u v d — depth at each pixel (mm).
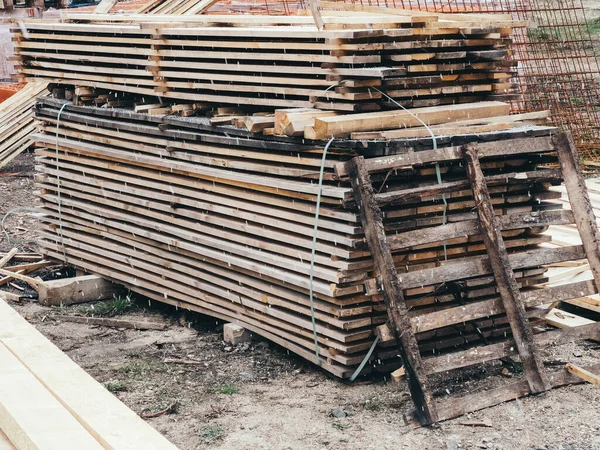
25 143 13977
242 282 6566
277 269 6156
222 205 6676
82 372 5105
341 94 5590
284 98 6102
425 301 5734
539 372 5457
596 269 5777
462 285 5758
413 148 5441
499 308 5488
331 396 5707
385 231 5523
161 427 5289
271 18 6609
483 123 5863
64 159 8508
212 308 7027
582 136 12953
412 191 5359
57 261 8961
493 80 6195
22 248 9906
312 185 5723
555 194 5984
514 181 5793
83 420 4367
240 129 6230
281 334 6293
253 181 6199
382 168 5277
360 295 5664
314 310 5895
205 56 6496
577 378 5633
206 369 6320
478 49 6062
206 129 6570
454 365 5266
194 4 11250
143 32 6969
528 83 13398
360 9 7152
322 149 5633
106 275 8188
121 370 6305
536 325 6344
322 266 5770
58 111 8398
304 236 5934
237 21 6809
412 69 5648
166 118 6988
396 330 5195
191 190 6957
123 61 7301
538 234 6062
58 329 7379
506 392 5371
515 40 13883
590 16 14711
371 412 5414
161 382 6070
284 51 5969
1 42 17266
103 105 7871
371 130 5516
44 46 8172
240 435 5141
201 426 5293
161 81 6965
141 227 7637
